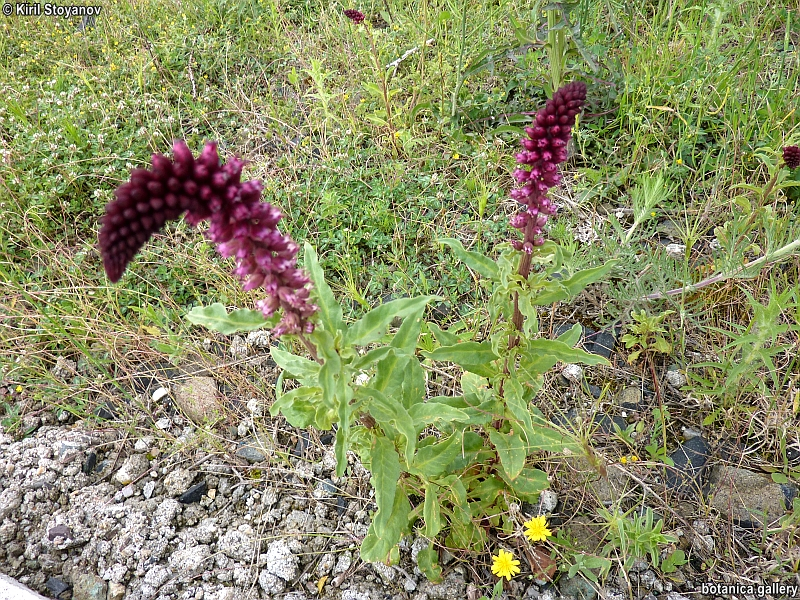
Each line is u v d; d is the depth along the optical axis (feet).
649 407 2.05
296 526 1.86
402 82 3.10
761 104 2.70
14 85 3.17
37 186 2.67
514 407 1.47
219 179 0.99
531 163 1.28
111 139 2.85
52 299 2.35
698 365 1.99
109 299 2.31
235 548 1.81
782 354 2.12
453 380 2.09
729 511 1.82
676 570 1.71
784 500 1.81
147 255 2.47
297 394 1.36
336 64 3.30
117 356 2.22
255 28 3.52
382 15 3.29
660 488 1.87
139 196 0.96
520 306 1.35
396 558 1.73
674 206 2.55
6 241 2.56
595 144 2.79
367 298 2.38
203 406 2.13
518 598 1.70
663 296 2.12
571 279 1.39
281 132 2.90
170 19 3.59
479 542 1.75
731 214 2.41
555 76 2.65
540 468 1.90
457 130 2.78
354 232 2.48
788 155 1.96
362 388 1.31
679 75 2.80
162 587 1.75
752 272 2.02
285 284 1.16
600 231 2.31
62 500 1.95
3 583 1.68
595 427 1.99
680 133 2.63
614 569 1.72
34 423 2.12
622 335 2.18
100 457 2.05
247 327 1.22
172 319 2.35
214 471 1.98
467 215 2.53
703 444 1.96
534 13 2.56
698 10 3.12
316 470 1.97
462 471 1.78
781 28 3.15
